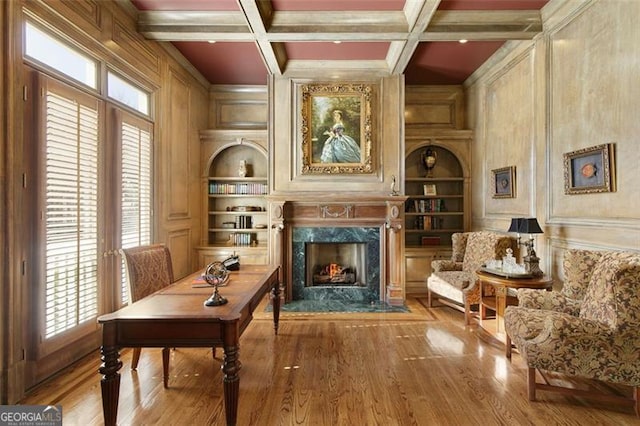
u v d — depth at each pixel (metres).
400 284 4.76
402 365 2.94
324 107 4.86
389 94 4.87
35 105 2.47
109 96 3.35
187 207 5.06
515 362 3.00
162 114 4.31
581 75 3.17
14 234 2.34
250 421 2.15
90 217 3.02
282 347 3.32
